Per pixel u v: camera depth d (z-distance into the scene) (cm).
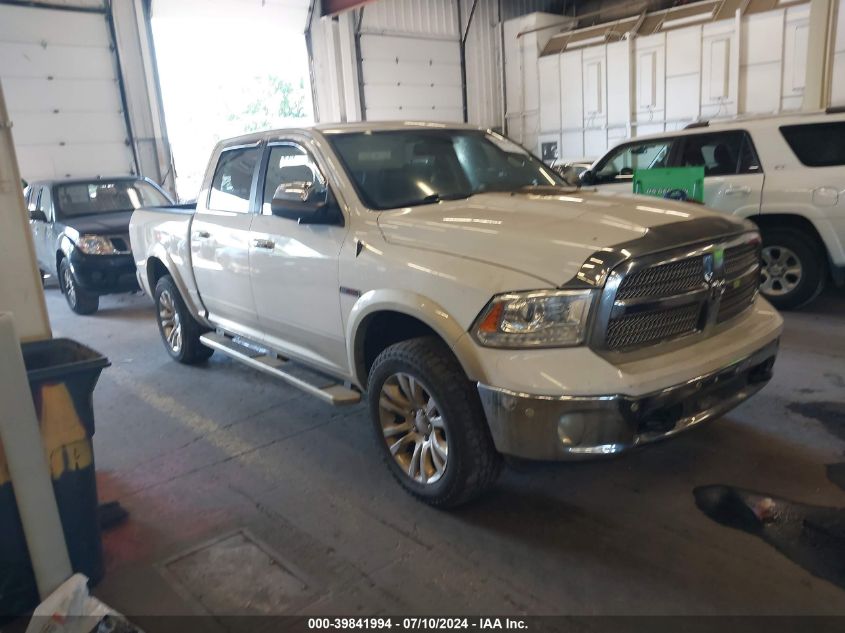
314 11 1513
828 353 518
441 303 301
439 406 306
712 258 300
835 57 1081
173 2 1325
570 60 1598
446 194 391
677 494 335
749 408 425
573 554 292
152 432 454
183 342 580
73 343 294
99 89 1285
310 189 374
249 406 492
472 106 1805
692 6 1402
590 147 1606
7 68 1185
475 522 320
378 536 313
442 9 1712
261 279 431
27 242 283
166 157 1373
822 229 608
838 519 305
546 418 270
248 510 343
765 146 639
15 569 259
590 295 271
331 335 381
